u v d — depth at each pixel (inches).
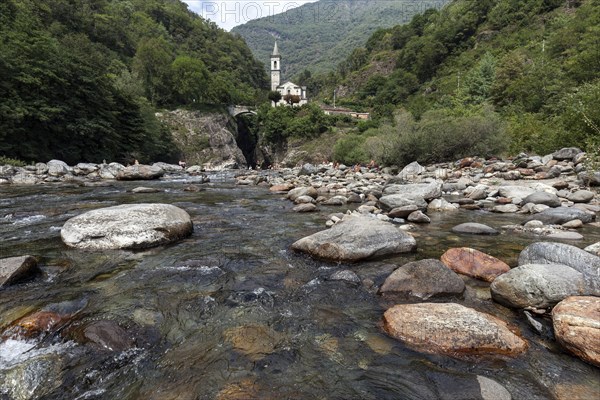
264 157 3235.7
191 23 5078.7
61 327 110.6
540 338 102.3
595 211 289.4
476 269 154.4
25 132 1033.5
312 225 268.8
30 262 154.8
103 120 1317.7
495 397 77.2
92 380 87.0
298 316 121.3
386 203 314.0
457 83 2454.5
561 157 550.0
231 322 117.0
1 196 418.6
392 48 4785.9
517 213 311.0
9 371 89.3
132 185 589.0
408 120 923.4
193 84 2908.5
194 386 83.9
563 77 1144.8
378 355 96.0
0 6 1530.5
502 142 755.4
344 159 1483.8
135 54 3129.9
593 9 1841.8
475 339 96.2
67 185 567.8
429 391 80.7
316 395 80.3
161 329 111.9
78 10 3029.0
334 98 4350.4
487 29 3105.3
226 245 210.5
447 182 493.7
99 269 165.6
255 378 86.8
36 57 1128.8
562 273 118.2
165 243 209.9
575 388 79.9
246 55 5723.4
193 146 2556.6
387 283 140.6
